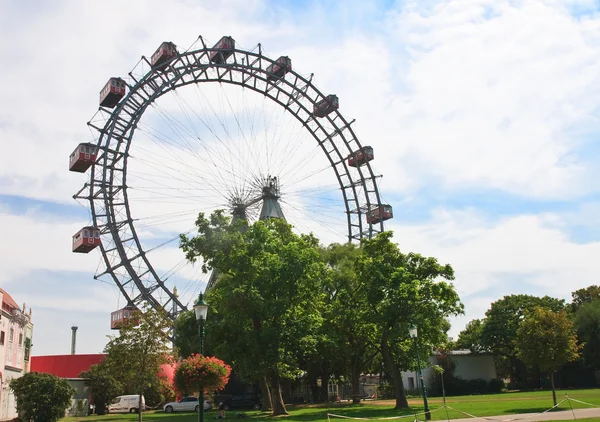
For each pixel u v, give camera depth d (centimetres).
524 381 9306
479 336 10006
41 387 4259
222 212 4941
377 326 5138
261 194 7844
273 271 4794
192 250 4878
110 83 7250
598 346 8306
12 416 5159
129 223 7106
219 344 5212
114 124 7088
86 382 7125
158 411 7294
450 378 8638
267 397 5256
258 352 4650
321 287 5488
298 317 5003
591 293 9912
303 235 5831
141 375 4378
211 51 7794
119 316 7106
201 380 2658
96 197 7038
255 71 8106
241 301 4672
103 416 6169
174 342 7156
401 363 5375
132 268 7094
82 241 6806
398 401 4969
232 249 4788
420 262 5166
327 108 8638
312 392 7794
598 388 7569
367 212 8788
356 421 3759
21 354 5606
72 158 7212
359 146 8775
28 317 5906
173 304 7300
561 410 3638
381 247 5222
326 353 6131
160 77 7438
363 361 6850
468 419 3212
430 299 4966
